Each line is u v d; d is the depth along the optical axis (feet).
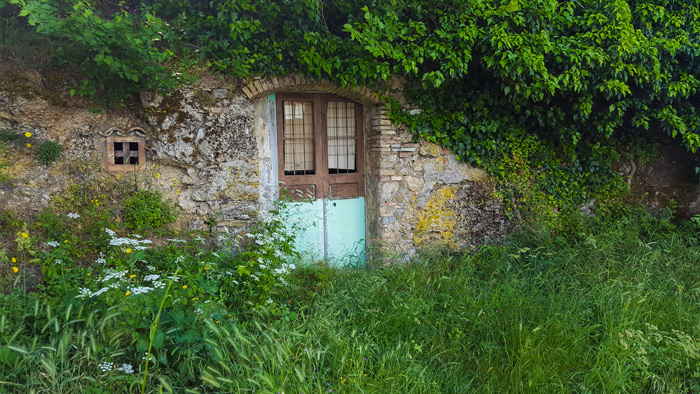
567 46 14.75
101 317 9.07
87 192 12.20
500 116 16.83
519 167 17.29
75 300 9.36
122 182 12.70
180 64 12.91
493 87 16.20
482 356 10.65
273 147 15.53
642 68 15.53
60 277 10.62
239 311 11.13
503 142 17.03
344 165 16.99
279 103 15.64
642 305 12.65
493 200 17.28
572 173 17.99
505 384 9.75
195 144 13.38
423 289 13.16
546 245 16.30
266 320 10.89
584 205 18.51
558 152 18.06
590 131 17.75
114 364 8.20
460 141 16.55
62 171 11.99
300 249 16.24
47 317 8.87
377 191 16.19
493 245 17.12
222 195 13.85
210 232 13.82
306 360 9.37
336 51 14.29
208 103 13.44
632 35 15.05
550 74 15.01
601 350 10.40
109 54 11.41
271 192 15.56
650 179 19.15
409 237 16.44
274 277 12.07
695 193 19.03
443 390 9.50
